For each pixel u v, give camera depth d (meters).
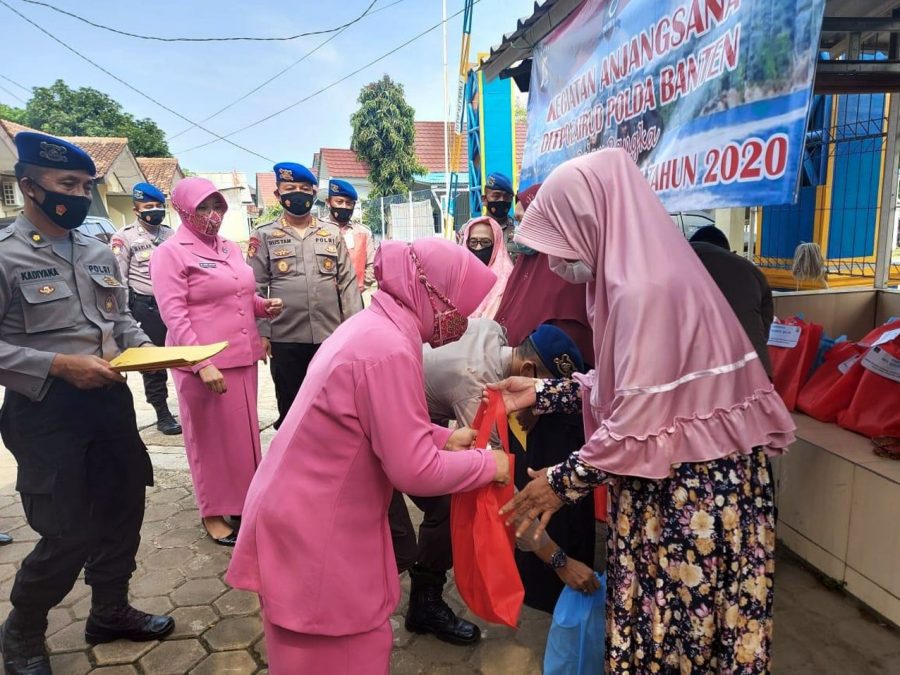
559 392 1.87
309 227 3.96
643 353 1.34
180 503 3.58
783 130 1.78
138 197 4.85
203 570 2.86
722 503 1.40
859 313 3.98
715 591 1.42
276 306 3.34
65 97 30.34
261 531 1.46
